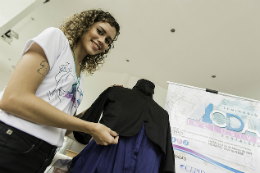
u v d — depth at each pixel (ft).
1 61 26.18
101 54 3.76
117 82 16.87
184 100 5.78
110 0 9.91
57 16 12.89
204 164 4.49
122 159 2.44
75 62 2.67
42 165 2.04
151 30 10.86
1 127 1.57
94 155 2.56
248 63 10.32
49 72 2.01
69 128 1.93
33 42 1.85
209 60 11.32
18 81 1.58
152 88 3.69
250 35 8.70
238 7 7.77
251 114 5.31
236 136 4.93
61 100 2.17
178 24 9.74
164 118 3.30
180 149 4.76
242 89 12.19
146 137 2.77
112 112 2.90
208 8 8.31
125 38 12.40
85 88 18.40
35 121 1.72
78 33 2.68
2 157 1.53
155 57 13.09
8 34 11.94
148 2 9.21
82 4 10.95
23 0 7.91
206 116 5.35
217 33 9.32
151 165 2.45
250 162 4.51
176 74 13.97
